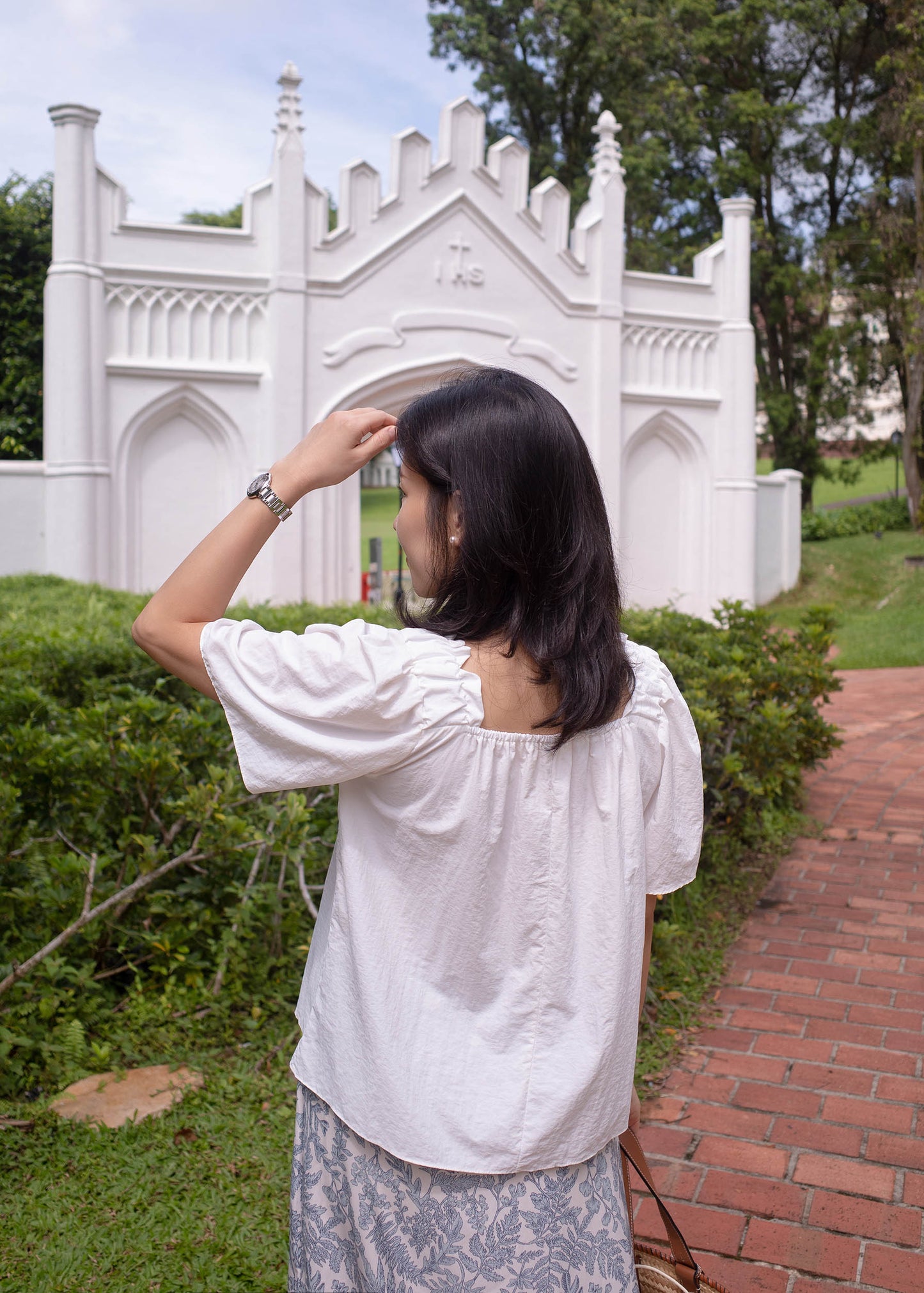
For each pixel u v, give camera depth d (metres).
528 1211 1.20
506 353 15.77
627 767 1.31
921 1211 2.72
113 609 10.71
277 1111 3.03
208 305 14.44
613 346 16.48
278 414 14.52
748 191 26.16
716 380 17.69
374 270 14.95
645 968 1.48
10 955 3.35
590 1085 1.23
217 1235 2.50
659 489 17.66
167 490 14.64
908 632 15.88
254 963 3.62
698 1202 2.77
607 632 1.28
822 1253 2.56
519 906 1.23
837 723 9.45
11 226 18.50
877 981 4.11
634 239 27.45
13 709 3.81
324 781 1.21
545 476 1.25
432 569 1.31
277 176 14.32
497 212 15.58
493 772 1.20
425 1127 1.18
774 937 4.56
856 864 5.49
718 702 5.33
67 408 13.74
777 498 19.81
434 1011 1.21
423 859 1.21
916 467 24.62
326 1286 1.26
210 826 3.40
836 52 24.58
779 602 19.67
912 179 24.38
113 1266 2.40
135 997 3.46
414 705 1.17
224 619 1.29
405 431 1.32
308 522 14.71
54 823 3.61
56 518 13.88
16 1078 3.09
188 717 3.90
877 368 25.66
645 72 25.72
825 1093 3.30
